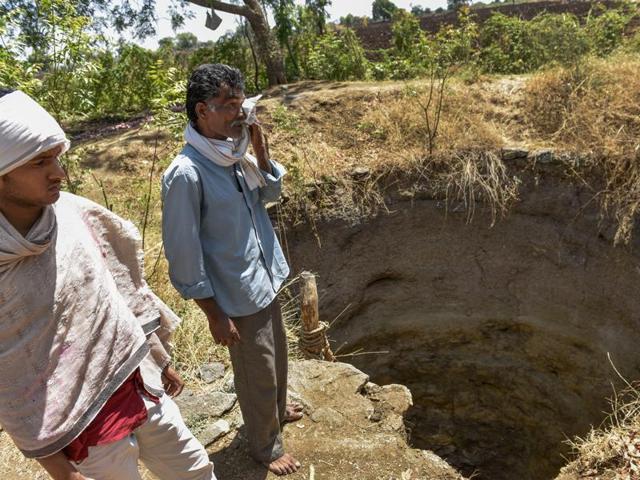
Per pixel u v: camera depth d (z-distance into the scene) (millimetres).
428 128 6543
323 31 10820
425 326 7262
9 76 4008
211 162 2240
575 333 6547
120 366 1642
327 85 8391
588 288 6328
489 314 7059
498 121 6840
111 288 1659
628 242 5883
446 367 7473
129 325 1678
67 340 1525
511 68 8539
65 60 4383
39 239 1429
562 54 6969
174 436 1903
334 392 3451
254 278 2379
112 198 5969
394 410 3377
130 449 1717
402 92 7461
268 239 2566
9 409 1488
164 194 2184
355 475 2881
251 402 2631
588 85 6566
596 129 6090
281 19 9820
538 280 6688
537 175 6324
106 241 1810
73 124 8844
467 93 7230
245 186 2393
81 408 1554
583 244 6266
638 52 7684
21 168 1373
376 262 6891
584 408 6617
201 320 4066
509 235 6660
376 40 13625
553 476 6945
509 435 7449
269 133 7008
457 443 7742
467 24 8719
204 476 2039
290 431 3139
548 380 6953
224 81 2115
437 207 6703
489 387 7398
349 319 7004
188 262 2197
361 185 6590
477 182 6461
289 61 10266
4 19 4125
